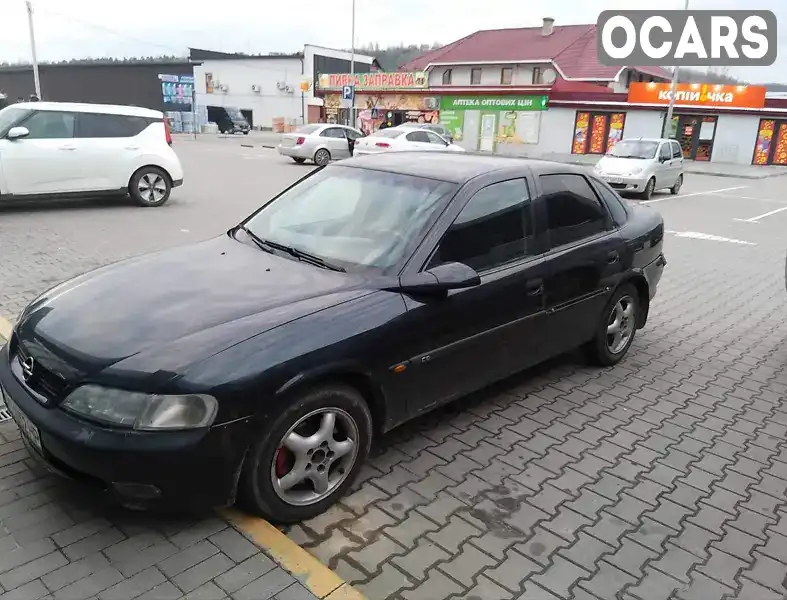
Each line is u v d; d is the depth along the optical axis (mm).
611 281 4738
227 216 11016
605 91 38031
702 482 3584
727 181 25578
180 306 3031
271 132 55875
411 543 2912
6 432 3576
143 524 2885
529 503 3277
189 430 2574
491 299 3721
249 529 2885
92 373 2643
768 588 2773
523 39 43938
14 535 2775
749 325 6531
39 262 7383
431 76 43719
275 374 2725
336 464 3154
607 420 4266
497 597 2613
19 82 73625
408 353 3285
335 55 59469
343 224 3787
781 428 4301
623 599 2652
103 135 11008
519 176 4141
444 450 3754
